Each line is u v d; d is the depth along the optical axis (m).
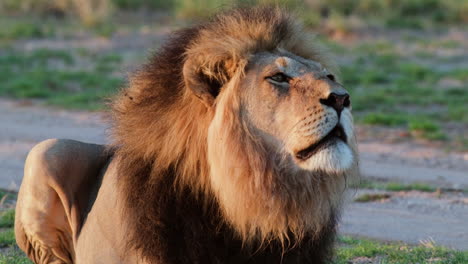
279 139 8.55
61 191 10.25
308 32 9.53
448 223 15.97
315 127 8.33
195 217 8.74
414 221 16.08
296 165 8.53
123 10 50.88
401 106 29.97
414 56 39.78
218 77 8.80
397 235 15.03
